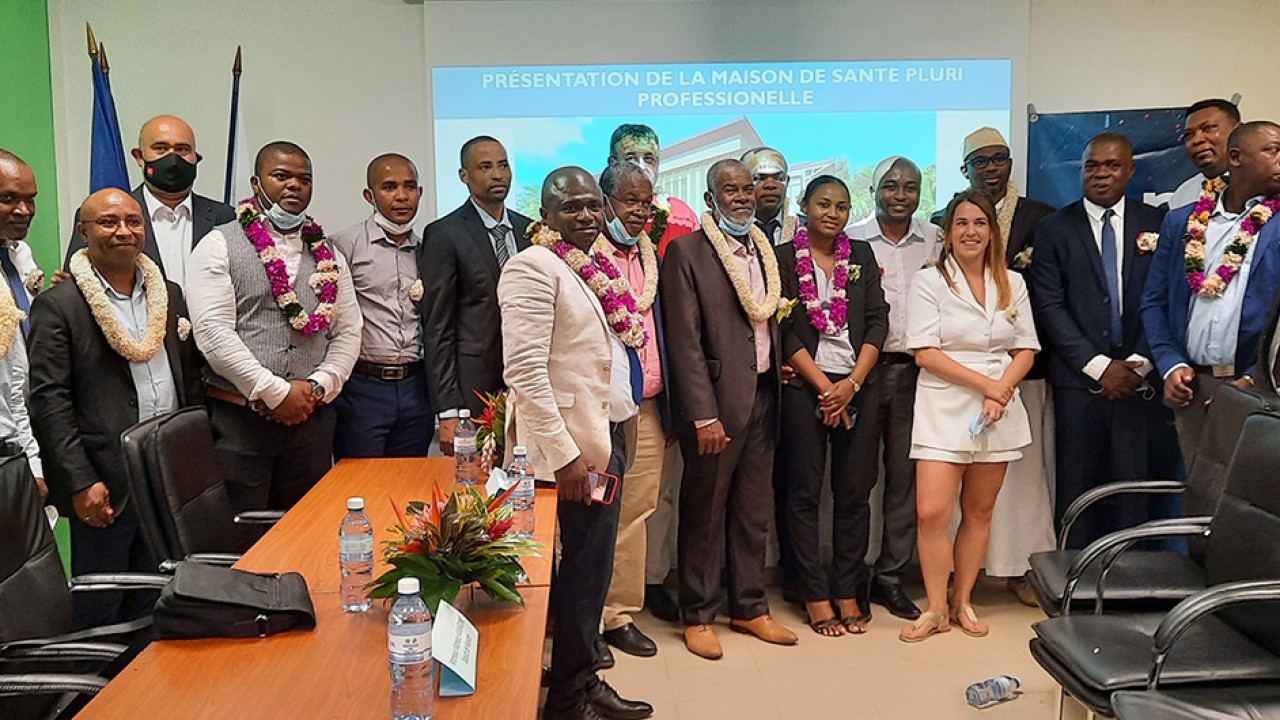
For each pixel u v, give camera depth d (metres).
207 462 2.70
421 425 3.75
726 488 3.66
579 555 2.56
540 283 2.42
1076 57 4.48
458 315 3.61
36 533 2.15
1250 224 3.43
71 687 1.72
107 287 3.04
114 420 3.00
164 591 1.78
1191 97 4.49
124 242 2.98
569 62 4.40
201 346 3.18
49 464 2.91
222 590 1.80
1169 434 3.88
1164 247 3.67
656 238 3.96
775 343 3.63
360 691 1.56
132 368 3.04
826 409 3.73
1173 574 2.83
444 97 4.38
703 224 3.54
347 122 4.40
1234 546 2.47
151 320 3.07
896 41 4.44
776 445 3.74
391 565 2.14
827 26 4.43
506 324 2.43
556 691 2.64
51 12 4.24
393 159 3.64
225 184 4.21
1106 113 4.43
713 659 3.61
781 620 4.00
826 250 3.90
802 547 3.89
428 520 1.92
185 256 3.77
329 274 3.34
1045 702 3.21
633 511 3.59
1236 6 4.46
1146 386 3.79
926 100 4.46
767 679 3.43
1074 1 4.46
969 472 3.81
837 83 4.45
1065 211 3.97
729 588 3.84
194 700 1.53
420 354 3.70
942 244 3.87
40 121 4.18
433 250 3.57
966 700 3.24
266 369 3.20
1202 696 2.11
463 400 3.58
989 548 4.12
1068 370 3.94
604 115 4.42
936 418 3.75
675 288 3.46
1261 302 3.38
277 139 4.38
